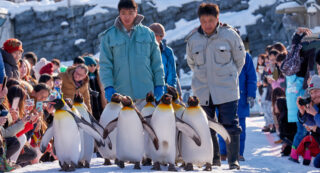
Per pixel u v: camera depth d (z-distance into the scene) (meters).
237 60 8.60
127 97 7.14
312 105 9.79
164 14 38.75
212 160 8.12
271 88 16.59
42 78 10.36
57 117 6.95
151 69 8.82
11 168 7.45
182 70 37.38
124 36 8.59
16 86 9.04
